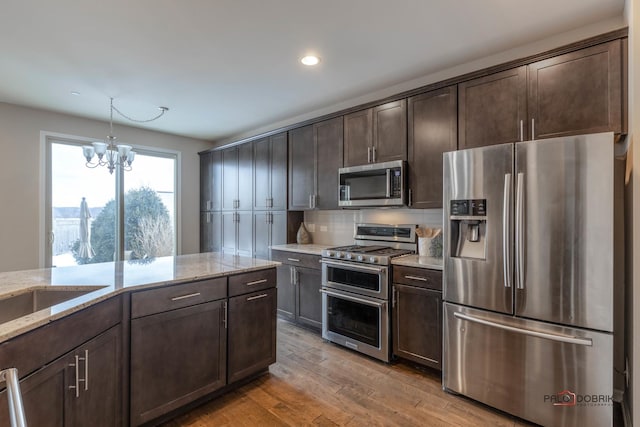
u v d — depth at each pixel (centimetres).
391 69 286
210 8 197
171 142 519
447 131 263
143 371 182
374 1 192
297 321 361
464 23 216
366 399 222
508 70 233
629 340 186
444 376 230
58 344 134
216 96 350
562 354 182
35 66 276
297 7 197
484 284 210
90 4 192
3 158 368
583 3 195
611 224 169
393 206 296
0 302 164
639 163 164
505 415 204
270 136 426
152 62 270
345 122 340
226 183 499
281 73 293
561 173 182
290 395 226
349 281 302
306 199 380
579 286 178
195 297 204
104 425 162
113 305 168
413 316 259
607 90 195
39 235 390
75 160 423
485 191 209
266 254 431
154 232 501
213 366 214
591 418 175
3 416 108
